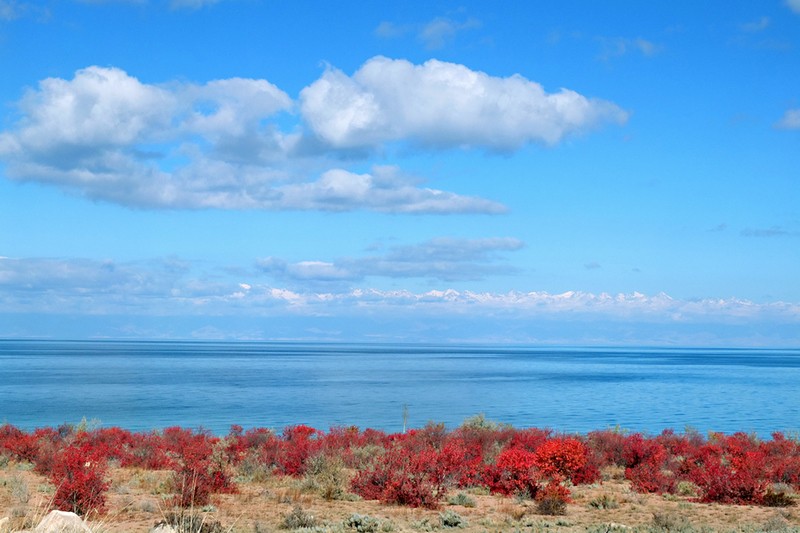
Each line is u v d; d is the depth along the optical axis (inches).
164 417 2529.5
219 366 7401.6
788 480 1026.1
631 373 6781.5
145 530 644.1
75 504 718.5
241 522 712.4
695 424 2468.0
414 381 5147.6
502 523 730.2
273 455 1189.1
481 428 1585.9
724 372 7175.2
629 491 987.9
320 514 780.0
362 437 1446.9
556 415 2778.1
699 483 936.3
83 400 3179.1
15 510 671.1
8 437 1363.2
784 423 2512.3
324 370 6855.3
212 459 1061.1
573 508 848.3
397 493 876.0
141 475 1050.7
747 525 718.5
